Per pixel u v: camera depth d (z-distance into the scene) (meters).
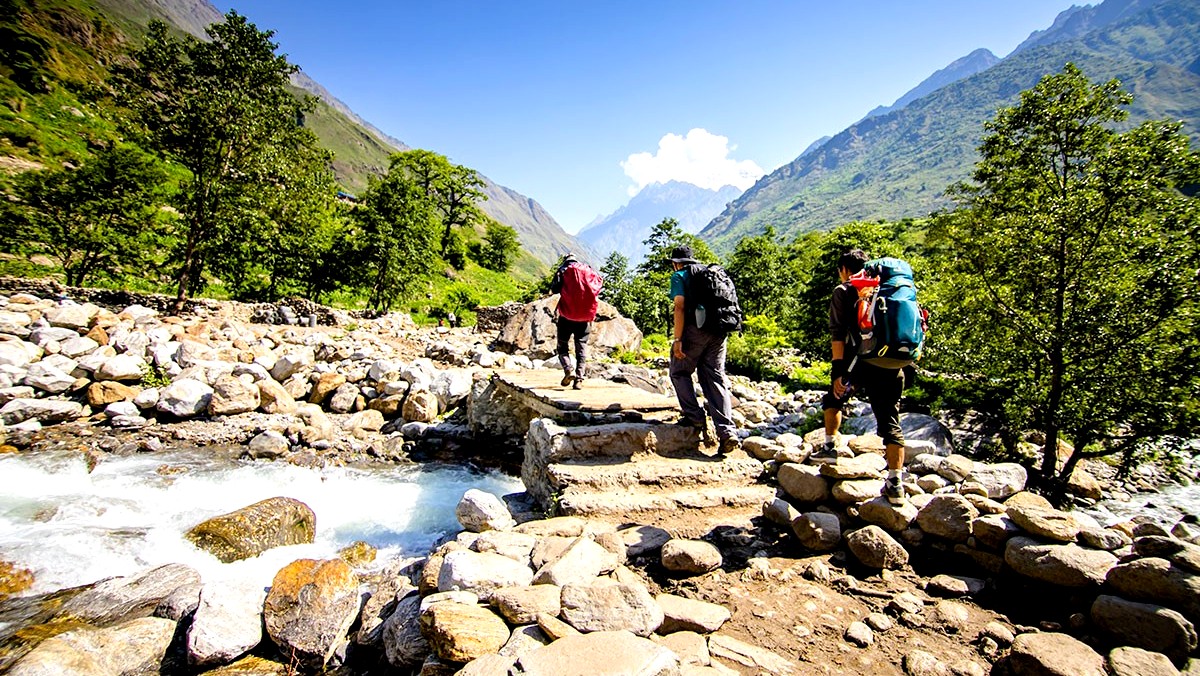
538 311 16.73
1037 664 2.52
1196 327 7.11
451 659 2.60
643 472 5.03
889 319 3.91
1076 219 7.98
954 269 9.98
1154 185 7.71
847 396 4.56
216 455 7.60
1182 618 2.61
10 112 30.70
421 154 63.56
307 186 18.73
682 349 5.45
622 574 3.45
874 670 2.73
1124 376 7.73
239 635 3.33
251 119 15.99
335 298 25.73
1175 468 8.87
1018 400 8.73
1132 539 3.66
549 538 3.82
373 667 3.23
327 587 3.56
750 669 2.66
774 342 27.84
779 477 4.93
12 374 8.44
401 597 3.67
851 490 4.32
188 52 16.00
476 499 4.83
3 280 14.77
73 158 29.70
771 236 45.00
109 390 8.73
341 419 9.36
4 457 6.77
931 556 3.94
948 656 2.85
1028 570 3.33
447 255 61.84
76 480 6.34
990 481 4.69
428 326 22.30
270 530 5.05
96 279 18.89
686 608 3.14
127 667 3.14
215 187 16.31
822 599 3.42
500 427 9.00
